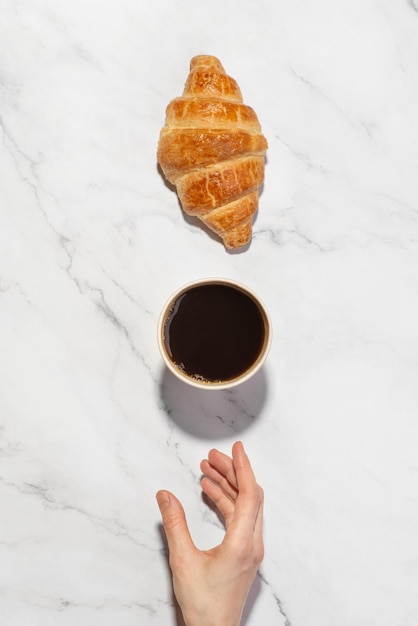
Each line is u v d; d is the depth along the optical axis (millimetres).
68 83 685
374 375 712
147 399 700
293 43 700
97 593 702
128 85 688
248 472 657
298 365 709
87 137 688
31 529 698
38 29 684
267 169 702
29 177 688
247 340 646
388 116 709
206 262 697
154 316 695
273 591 712
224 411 707
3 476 695
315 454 712
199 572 629
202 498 705
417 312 713
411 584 716
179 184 668
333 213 707
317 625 713
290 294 706
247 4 696
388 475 714
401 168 710
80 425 698
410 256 712
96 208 691
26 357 692
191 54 692
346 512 714
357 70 706
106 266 693
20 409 693
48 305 692
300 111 702
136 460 702
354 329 711
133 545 704
